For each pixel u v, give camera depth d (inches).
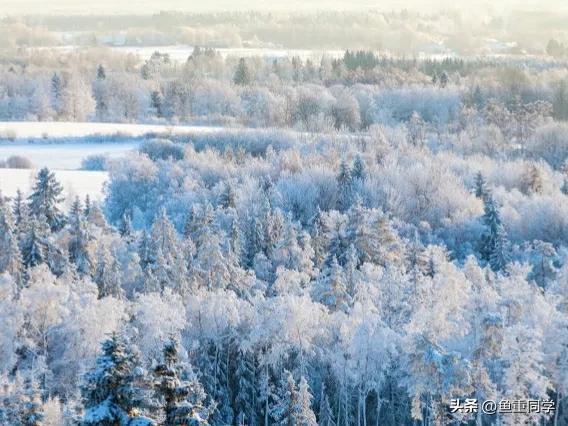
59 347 2859.3
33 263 3878.0
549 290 3201.3
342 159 5954.7
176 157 7071.9
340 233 4404.5
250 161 6491.1
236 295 3543.3
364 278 3607.3
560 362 2559.1
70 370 2765.7
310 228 4992.6
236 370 3031.5
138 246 4126.5
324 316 2977.4
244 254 4421.8
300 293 3506.4
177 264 3673.7
